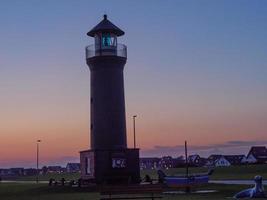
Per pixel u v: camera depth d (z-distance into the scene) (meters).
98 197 36.06
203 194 36.62
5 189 55.12
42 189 50.12
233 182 53.91
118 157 51.09
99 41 52.91
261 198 30.28
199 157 185.88
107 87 52.62
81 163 54.81
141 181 51.94
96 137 52.47
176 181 43.91
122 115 53.03
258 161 171.75
